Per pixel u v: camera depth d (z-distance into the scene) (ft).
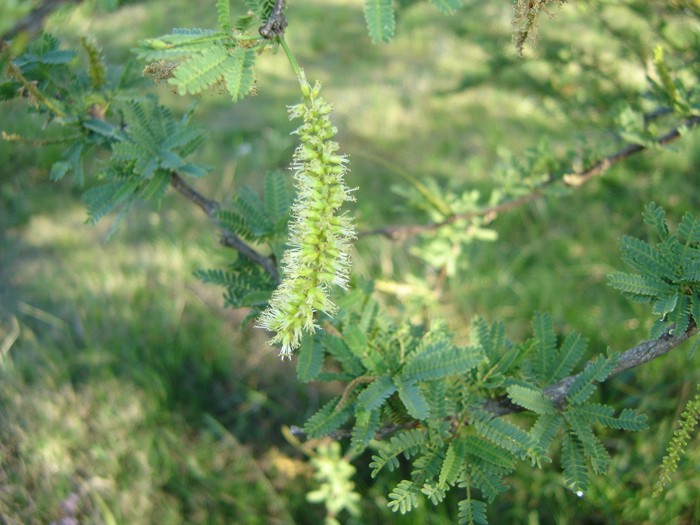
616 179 15.72
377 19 3.99
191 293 13.57
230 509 10.62
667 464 5.05
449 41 20.99
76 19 10.74
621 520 10.21
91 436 11.02
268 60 20.86
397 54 21.40
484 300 13.26
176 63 4.42
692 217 5.06
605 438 11.09
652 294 5.08
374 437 5.80
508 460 5.13
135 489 10.50
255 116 18.54
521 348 5.90
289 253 4.40
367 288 6.74
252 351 12.89
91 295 13.08
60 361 11.82
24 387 11.29
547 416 5.37
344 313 6.02
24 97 6.44
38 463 10.36
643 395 11.25
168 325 12.90
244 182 16.11
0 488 9.89
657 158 15.97
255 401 12.05
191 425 11.75
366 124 18.26
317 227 4.24
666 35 9.87
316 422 5.60
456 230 10.95
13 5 3.01
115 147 6.24
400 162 17.10
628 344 12.09
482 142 17.79
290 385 12.48
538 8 4.84
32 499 9.99
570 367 5.88
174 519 10.28
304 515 10.77
